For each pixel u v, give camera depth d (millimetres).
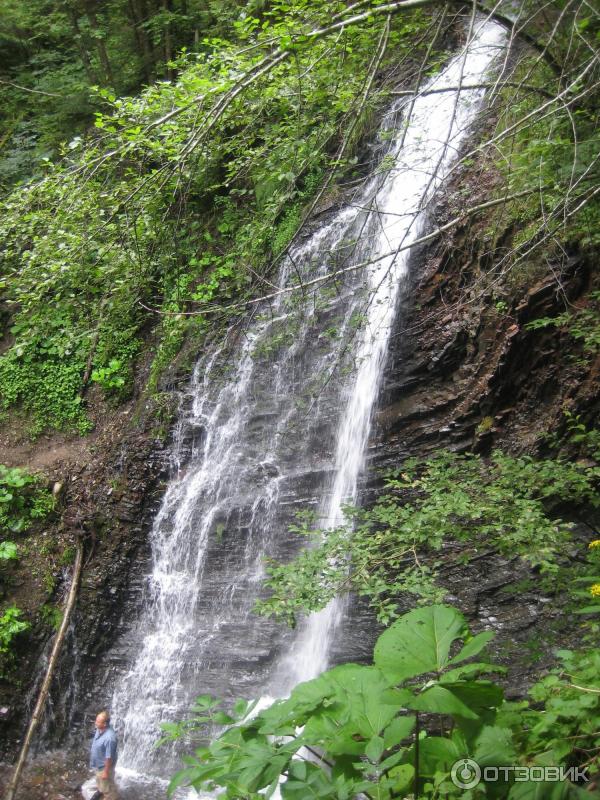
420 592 3951
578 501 4816
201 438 10000
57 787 7738
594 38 5277
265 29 5426
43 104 14617
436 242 8664
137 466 10039
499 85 5211
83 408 11281
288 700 2322
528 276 7344
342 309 9047
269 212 5637
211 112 5301
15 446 11180
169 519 9648
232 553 8953
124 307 5887
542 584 4496
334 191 9664
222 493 9359
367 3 5141
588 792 1943
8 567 9695
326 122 5691
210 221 9820
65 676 8969
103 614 9305
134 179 5875
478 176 8383
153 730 8094
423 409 8211
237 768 2111
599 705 2373
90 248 5539
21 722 8609
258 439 9438
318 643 7609
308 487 8789
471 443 7770
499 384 7590
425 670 2219
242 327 6410
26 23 15219
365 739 2119
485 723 2252
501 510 4242
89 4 14156
